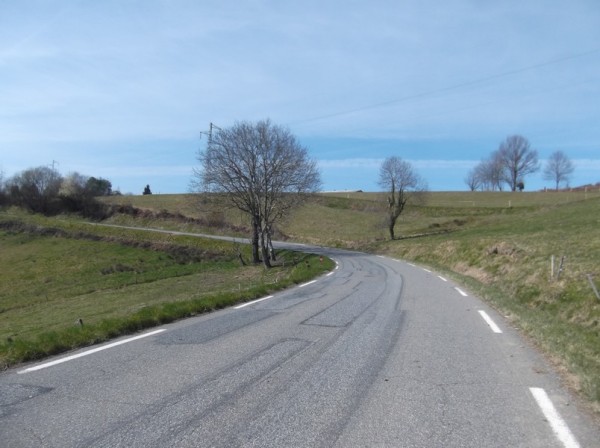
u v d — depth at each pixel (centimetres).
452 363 702
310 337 883
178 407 521
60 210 7738
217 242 5547
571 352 733
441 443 434
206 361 711
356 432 457
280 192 4216
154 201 8506
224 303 1319
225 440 439
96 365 692
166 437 445
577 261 1873
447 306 1289
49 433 454
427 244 4181
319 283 2016
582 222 3631
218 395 559
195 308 1190
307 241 6281
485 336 893
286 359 723
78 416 495
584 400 541
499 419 489
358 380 619
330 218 7494
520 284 1783
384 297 1493
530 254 2236
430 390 579
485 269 2334
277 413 504
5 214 6944
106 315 1686
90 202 7781
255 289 1622
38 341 793
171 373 649
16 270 4200
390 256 4422
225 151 4125
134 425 472
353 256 4400
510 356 743
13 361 708
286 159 4184
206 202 4212
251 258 4831
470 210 7194
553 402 536
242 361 711
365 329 961
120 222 7325
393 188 5862
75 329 904
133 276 3741
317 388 586
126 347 805
